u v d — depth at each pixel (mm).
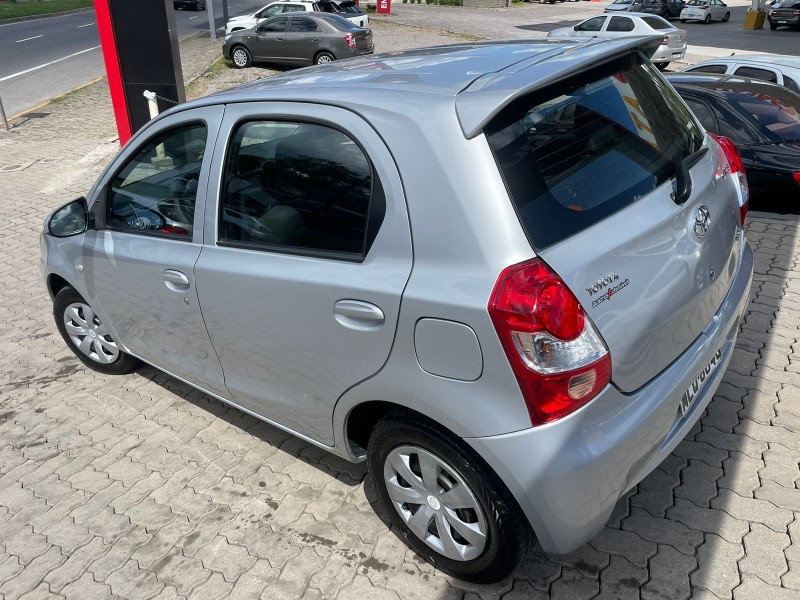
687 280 2297
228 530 2867
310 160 2463
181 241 3035
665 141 2531
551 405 1966
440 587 2500
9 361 4441
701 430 3193
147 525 2930
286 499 3023
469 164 2033
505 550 2248
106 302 3639
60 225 3736
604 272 2037
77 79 17828
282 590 2549
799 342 3881
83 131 12000
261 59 18969
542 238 1988
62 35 28328
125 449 3467
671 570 2473
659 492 2836
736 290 2740
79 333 4129
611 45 2477
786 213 5895
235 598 2531
